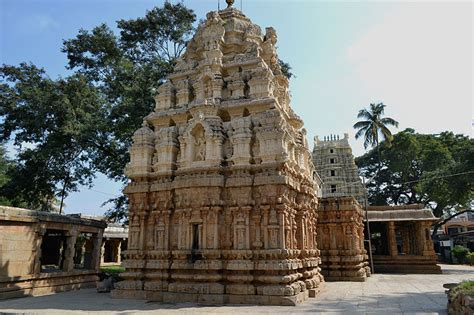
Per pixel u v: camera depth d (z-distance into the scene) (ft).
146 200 61.16
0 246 57.00
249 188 54.39
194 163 58.44
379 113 183.52
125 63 99.71
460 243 203.41
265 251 51.06
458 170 144.15
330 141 201.46
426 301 51.08
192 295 52.06
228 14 76.95
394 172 205.57
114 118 96.17
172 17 105.81
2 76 95.09
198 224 55.98
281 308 45.21
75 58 104.99
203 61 69.21
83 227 75.97
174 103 70.18
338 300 52.75
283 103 71.72
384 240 143.95
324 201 93.86
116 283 59.21
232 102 62.34
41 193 103.19
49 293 64.85
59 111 90.84
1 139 94.32
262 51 75.97
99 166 100.58
